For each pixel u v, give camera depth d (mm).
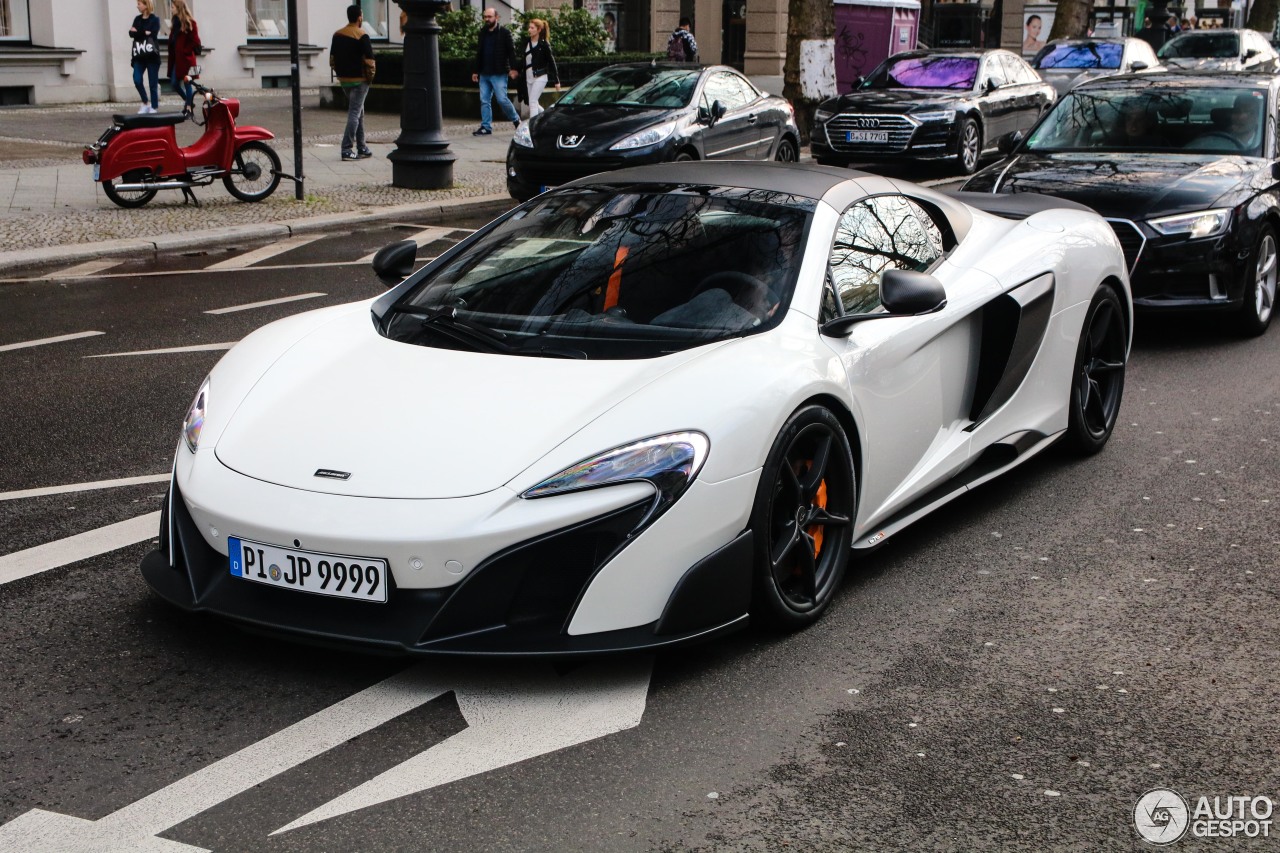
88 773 3180
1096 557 4688
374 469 3566
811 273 4273
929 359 4609
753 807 3047
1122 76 9625
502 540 3395
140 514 5082
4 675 3695
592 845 2889
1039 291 5203
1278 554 4715
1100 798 3100
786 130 16500
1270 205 8055
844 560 4184
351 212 13328
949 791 3125
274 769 3203
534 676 3689
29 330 8484
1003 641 3973
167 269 10758
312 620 3504
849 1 24578
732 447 3619
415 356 4109
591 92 14992
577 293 4305
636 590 3482
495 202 14367
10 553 4652
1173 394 6953
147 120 13039
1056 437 5574
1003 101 18469
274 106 23750
